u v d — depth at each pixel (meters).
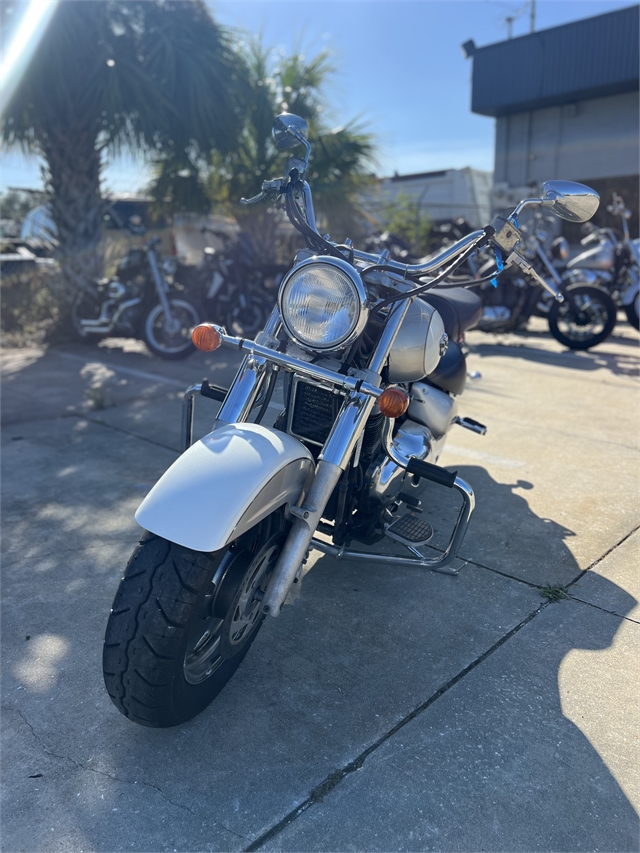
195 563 1.84
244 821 1.80
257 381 2.37
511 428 4.89
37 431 4.96
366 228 10.73
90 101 8.16
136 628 1.81
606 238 8.28
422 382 3.18
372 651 2.47
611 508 3.59
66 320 8.68
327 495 2.17
